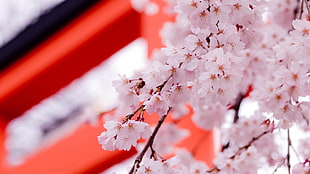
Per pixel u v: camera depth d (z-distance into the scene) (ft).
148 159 3.14
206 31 3.13
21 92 11.39
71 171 8.71
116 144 3.14
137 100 3.12
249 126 3.94
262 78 3.80
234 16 3.16
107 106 7.55
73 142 9.03
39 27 10.68
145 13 7.72
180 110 4.92
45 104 11.86
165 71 3.10
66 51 10.14
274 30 3.98
